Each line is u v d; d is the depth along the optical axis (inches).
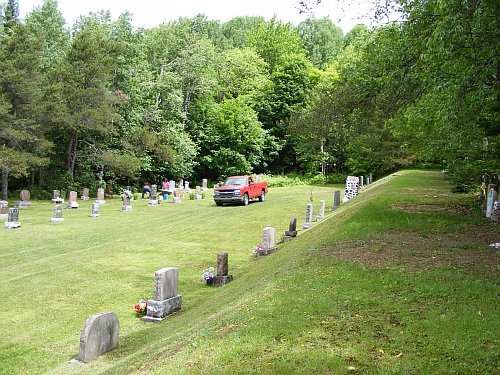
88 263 554.9
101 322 284.2
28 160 1061.1
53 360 286.4
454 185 753.6
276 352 185.5
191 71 1903.3
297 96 2117.4
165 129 1589.6
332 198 1274.6
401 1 442.3
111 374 221.6
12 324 354.3
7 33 1609.3
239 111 1952.5
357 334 200.4
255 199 1268.5
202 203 1234.0
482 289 254.1
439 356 178.5
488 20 320.2
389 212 534.6
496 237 398.3
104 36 1482.5
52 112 1125.1
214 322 249.8
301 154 2100.1
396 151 1449.3
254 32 2721.5
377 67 484.4
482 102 385.7
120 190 1512.1
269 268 416.5
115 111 1328.7
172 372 180.1
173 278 380.5
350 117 581.6
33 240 684.1
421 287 259.1
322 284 272.1
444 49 321.1
